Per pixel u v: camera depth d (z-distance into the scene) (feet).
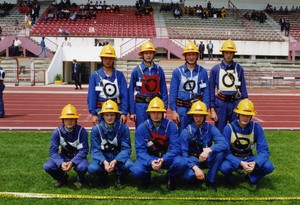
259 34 117.91
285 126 41.45
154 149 19.77
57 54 95.55
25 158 24.93
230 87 23.44
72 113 19.62
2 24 118.11
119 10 129.90
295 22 128.36
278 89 90.33
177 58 107.76
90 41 108.17
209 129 20.26
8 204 16.92
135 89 22.66
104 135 19.79
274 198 17.97
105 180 19.79
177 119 22.54
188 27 119.85
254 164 19.19
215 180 20.86
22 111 51.83
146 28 116.98
